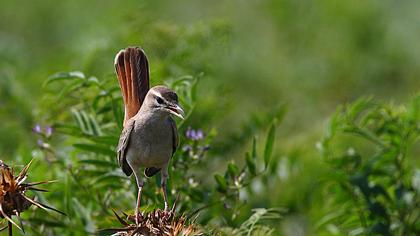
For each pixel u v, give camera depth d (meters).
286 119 17.59
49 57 18.48
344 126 12.12
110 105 11.09
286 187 13.21
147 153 9.63
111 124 11.27
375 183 12.15
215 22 14.05
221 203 10.72
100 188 11.12
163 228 8.18
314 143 14.80
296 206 13.15
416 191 11.81
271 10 20.41
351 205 12.04
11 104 14.17
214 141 13.37
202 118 13.33
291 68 19.36
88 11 21.06
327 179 11.80
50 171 11.39
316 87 19.00
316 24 20.31
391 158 11.86
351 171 12.09
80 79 10.91
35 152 11.51
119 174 10.66
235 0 20.75
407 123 11.84
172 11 20.64
